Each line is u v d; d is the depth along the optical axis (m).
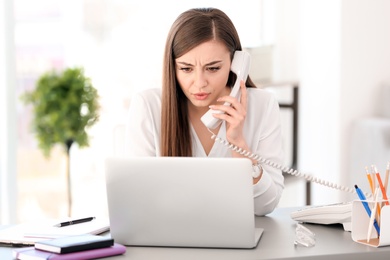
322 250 1.78
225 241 1.81
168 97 2.32
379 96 5.01
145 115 2.47
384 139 4.63
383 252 1.78
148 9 4.70
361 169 4.80
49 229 1.97
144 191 1.81
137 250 1.80
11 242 1.85
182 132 2.36
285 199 5.16
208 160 1.78
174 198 1.80
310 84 5.14
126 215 1.84
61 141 4.15
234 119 2.20
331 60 4.97
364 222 1.89
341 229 2.03
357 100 4.96
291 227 2.06
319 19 5.03
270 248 1.81
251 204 1.78
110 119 4.66
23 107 4.38
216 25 2.22
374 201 1.84
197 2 4.82
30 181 4.46
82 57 4.57
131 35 4.68
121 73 4.67
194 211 1.80
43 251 1.73
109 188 1.83
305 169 5.21
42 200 4.50
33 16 4.42
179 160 1.79
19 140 4.40
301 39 5.20
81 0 4.54
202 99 2.22
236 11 5.00
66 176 4.55
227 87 2.43
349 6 4.89
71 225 2.04
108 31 4.62
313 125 5.13
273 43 5.17
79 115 4.15
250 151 2.41
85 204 4.63
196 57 2.18
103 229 2.00
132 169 1.81
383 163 4.62
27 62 4.42
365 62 4.96
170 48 2.26
